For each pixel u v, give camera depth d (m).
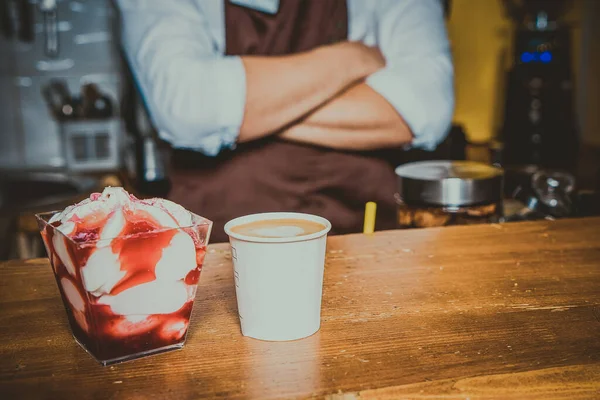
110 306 0.65
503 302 0.85
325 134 2.68
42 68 3.70
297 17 2.59
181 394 0.61
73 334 0.76
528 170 1.72
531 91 3.68
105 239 0.62
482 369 0.66
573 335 0.75
